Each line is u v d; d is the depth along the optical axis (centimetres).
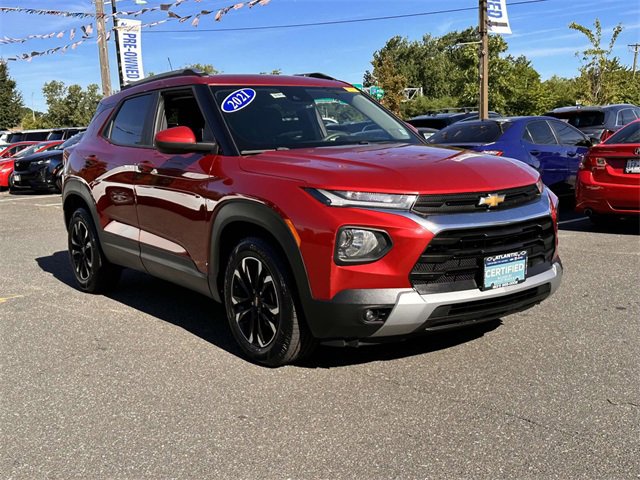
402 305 329
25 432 321
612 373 366
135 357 421
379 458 284
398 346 419
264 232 381
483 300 350
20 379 390
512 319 466
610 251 698
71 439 312
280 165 378
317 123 459
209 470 280
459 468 273
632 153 758
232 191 387
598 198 793
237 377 380
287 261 364
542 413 320
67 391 370
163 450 299
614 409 322
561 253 695
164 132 423
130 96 544
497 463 276
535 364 382
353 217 332
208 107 443
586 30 3086
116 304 555
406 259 329
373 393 350
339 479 269
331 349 419
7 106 6838
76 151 591
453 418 318
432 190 337
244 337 402
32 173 1708
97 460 292
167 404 347
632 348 404
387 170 353
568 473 266
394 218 329
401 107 6341
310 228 340
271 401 346
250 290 393
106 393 365
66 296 589
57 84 6619
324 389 358
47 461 293
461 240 339
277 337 374
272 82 483
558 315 473
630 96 3256
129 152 508
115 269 578
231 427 318
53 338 466
